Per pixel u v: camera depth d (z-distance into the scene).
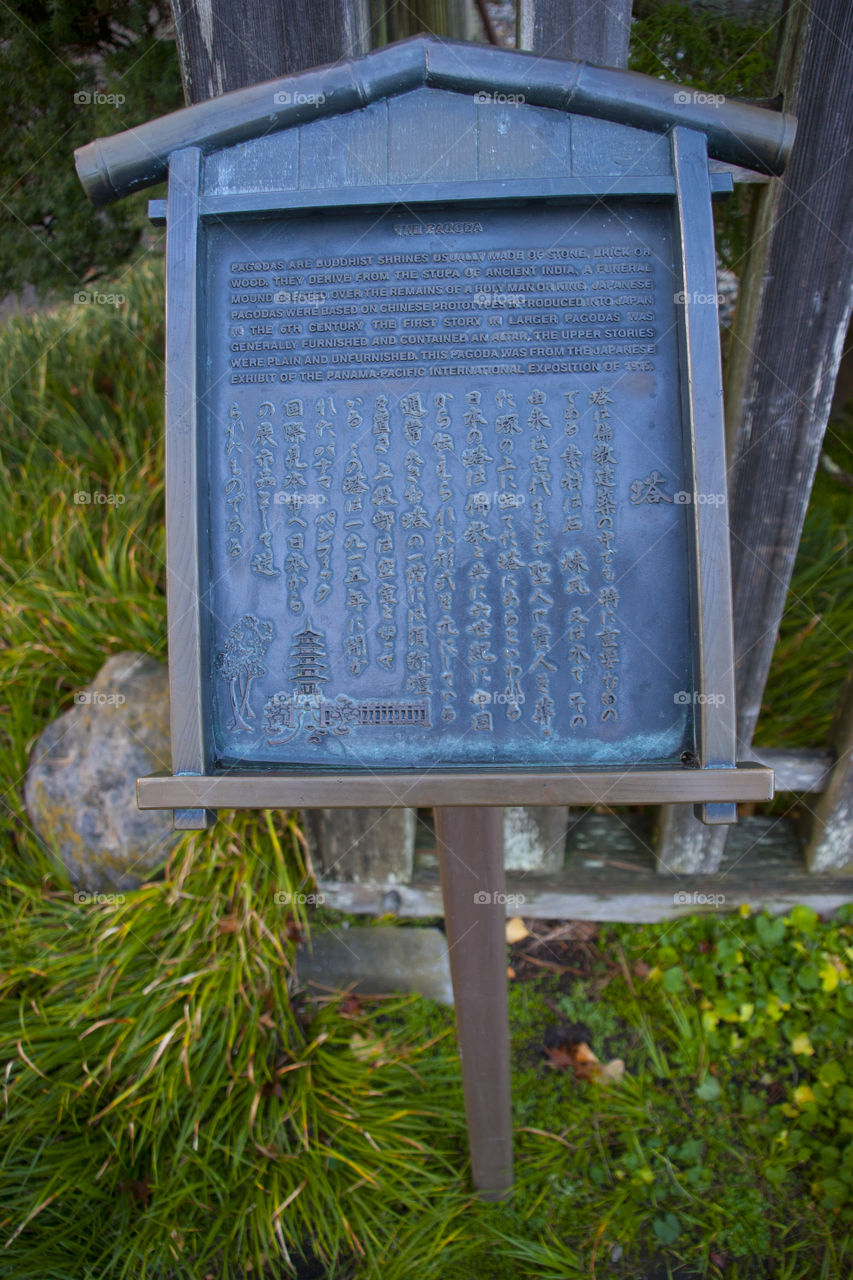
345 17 1.32
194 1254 1.72
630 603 1.09
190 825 1.08
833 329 1.55
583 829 2.26
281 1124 1.84
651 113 1.02
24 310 3.02
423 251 1.09
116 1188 1.78
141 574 2.44
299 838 2.12
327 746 1.12
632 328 1.08
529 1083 1.98
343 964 2.15
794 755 2.01
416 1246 1.72
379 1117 1.88
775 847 2.19
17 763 2.22
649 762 1.10
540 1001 2.10
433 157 1.05
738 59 1.52
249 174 1.07
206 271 1.10
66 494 2.54
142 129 1.06
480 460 1.09
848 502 2.15
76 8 2.10
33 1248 1.65
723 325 1.77
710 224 1.03
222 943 1.99
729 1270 1.71
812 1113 1.87
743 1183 1.82
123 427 2.68
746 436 1.67
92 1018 1.90
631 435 1.08
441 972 2.14
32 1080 1.83
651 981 2.07
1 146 2.32
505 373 1.09
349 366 1.10
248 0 1.32
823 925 2.10
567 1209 1.79
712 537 1.03
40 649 2.30
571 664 1.10
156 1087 1.82
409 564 1.11
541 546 1.09
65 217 2.39
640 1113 1.91
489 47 1.02
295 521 1.11
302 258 1.10
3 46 2.25
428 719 1.11
